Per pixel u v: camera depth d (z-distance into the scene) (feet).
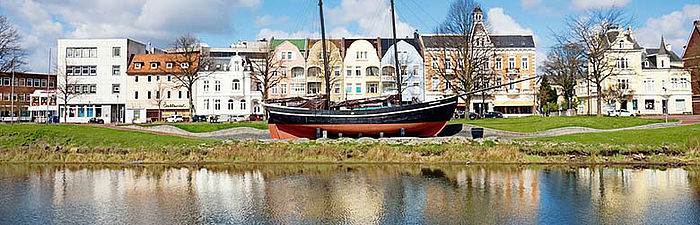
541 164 96.78
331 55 255.29
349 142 114.42
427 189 71.00
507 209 58.08
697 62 241.55
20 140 122.62
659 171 86.17
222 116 249.14
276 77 254.88
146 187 74.79
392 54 252.42
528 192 68.13
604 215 55.01
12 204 63.41
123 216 56.59
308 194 68.28
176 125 164.35
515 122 153.89
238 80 257.34
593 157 97.96
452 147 105.09
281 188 72.95
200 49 284.41
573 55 214.90
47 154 109.40
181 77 262.67
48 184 78.13
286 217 55.42
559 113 236.43
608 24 180.86
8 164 104.68
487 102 251.60
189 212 58.23
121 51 270.46
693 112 257.34
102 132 131.64
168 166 99.50
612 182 75.31
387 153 102.73
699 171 85.56
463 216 55.06
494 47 217.56
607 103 243.19
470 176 82.48
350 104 144.46
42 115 290.76
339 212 57.62
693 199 62.64
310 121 134.31
